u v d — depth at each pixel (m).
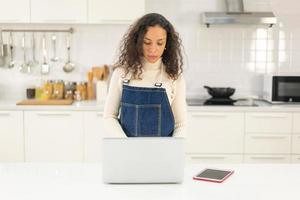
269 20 3.61
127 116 1.87
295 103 3.63
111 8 3.56
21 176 1.59
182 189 1.45
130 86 1.86
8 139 3.46
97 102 3.68
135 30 1.80
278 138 3.45
